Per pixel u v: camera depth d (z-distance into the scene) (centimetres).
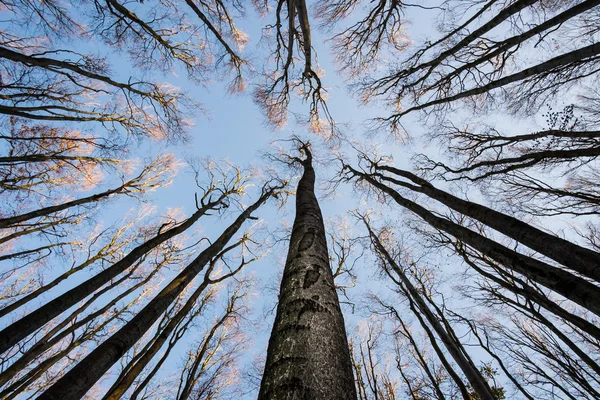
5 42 611
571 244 305
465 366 578
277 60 949
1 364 654
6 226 596
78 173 866
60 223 820
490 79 736
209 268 803
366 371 987
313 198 515
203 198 895
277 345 168
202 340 995
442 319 804
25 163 747
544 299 560
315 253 281
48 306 430
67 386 255
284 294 224
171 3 774
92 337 789
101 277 514
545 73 664
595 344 734
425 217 655
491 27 579
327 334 171
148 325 397
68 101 743
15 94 623
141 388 652
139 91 802
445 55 703
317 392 128
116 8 680
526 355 820
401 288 882
